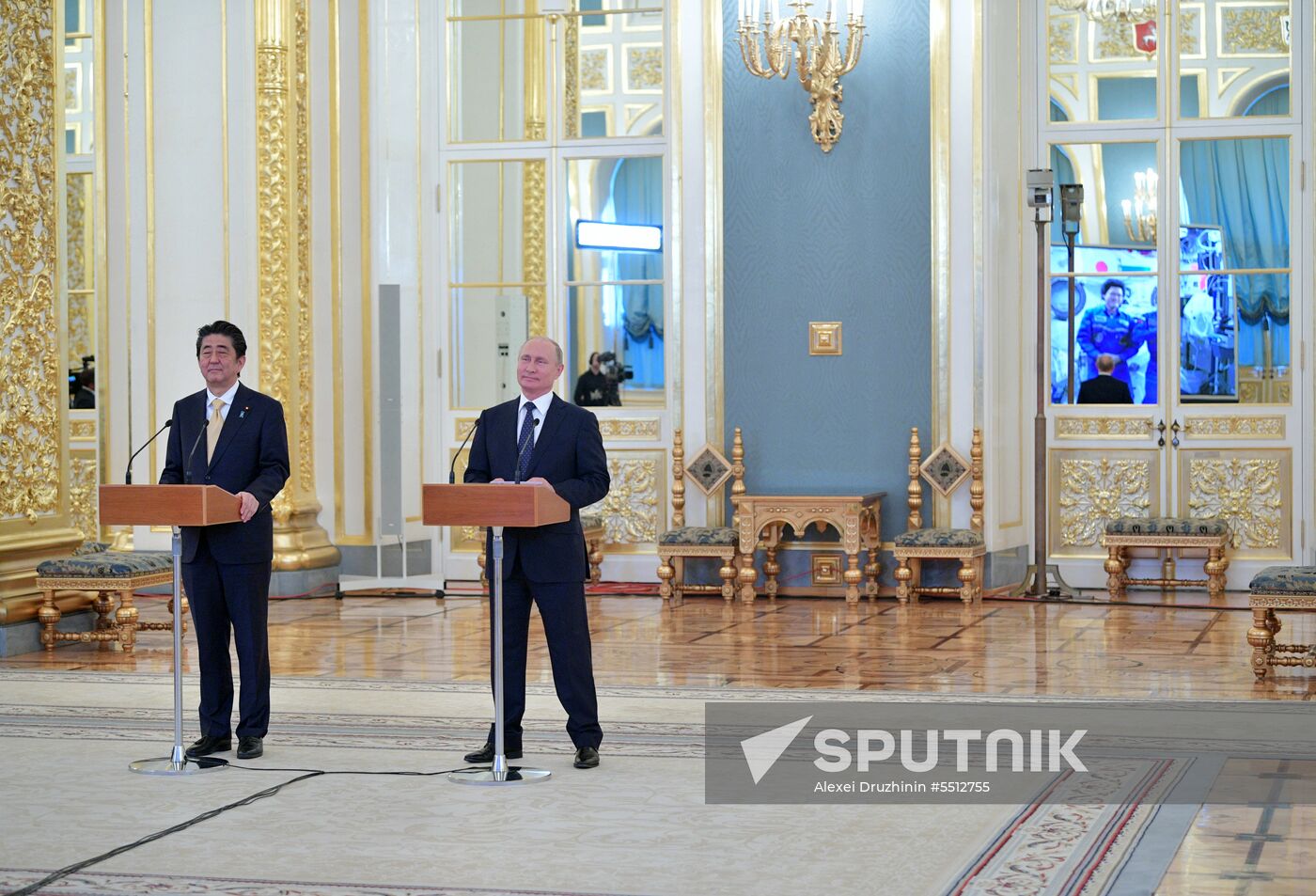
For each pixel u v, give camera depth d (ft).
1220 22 33.65
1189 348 33.88
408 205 36.29
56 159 26.91
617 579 35.35
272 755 17.03
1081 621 28.45
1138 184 34.04
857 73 33.01
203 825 13.91
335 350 35.81
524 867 12.42
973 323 32.37
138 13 34.47
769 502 31.73
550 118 35.83
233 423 17.25
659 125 35.32
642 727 18.43
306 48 35.19
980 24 32.24
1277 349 33.45
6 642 24.99
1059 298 34.40
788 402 33.53
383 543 35.73
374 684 21.98
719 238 33.78
